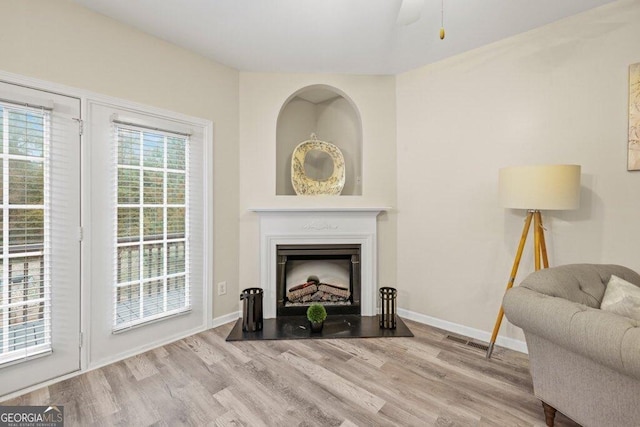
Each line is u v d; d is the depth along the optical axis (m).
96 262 2.08
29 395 1.76
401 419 1.59
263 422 1.56
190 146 2.60
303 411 1.65
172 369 2.07
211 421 1.57
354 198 3.07
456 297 2.73
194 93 2.62
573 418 1.35
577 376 1.32
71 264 1.96
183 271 2.57
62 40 1.92
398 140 3.11
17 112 1.75
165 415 1.61
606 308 1.44
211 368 2.08
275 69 2.96
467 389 1.85
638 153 1.90
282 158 3.51
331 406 1.69
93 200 2.05
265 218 2.95
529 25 2.24
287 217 2.96
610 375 1.19
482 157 2.55
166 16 2.14
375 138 3.09
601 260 2.05
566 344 1.26
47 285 1.86
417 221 2.98
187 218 2.57
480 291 2.59
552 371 1.43
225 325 2.84
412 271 3.02
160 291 2.42
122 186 2.20
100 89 2.08
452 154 2.73
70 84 1.95
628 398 1.14
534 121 2.29
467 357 2.25
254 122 2.99
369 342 2.49
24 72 1.77
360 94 3.07
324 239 3.00
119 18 2.15
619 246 1.98
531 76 2.30
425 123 2.90
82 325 2.01
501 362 2.18
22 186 1.77
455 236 2.73
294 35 2.39
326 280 3.28
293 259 3.14
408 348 2.39
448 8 2.04
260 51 2.63
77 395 1.78
